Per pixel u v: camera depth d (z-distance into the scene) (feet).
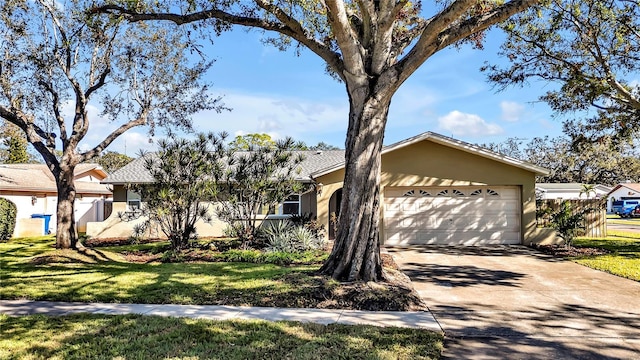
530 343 17.58
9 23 40.29
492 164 50.96
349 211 26.99
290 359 15.16
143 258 40.78
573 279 30.81
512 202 51.75
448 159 51.24
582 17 42.22
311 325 19.21
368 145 26.89
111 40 43.80
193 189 42.34
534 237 50.75
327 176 52.08
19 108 43.86
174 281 28.50
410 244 51.78
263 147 47.47
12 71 42.19
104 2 33.30
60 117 44.55
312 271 28.91
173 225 42.91
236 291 25.45
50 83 43.42
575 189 119.96
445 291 27.02
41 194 78.02
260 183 42.29
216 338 17.40
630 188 156.76
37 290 26.22
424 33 25.17
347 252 26.68
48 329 18.67
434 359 15.38
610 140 48.52
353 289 24.50
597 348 16.99
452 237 51.78
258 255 38.50
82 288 26.71
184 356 15.39
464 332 18.93
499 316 21.45
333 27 25.25
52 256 40.11
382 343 16.96
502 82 48.55
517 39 45.96
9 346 16.39
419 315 21.50
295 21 28.53
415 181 51.37
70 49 42.16
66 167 44.21
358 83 26.96
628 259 38.58
